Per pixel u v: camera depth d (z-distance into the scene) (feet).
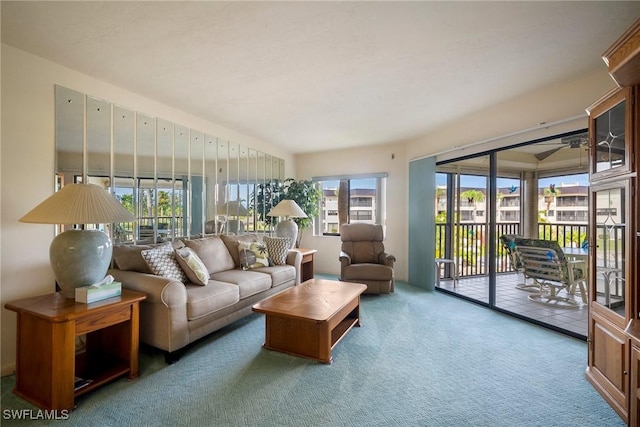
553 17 5.82
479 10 5.57
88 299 6.04
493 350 7.94
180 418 5.26
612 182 5.82
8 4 5.32
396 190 16.56
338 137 15.06
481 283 15.79
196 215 11.79
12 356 6.72
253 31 6.23
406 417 5.32
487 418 5.31
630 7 5.53
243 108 10.89
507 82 8.81
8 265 6.66
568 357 7.58
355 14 5.68
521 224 15.43
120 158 9.07
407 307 11.58
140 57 7.29
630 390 4.88
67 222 5.78
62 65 7.62
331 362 7.26
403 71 8.06
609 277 5.95
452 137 13.14
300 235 18.26
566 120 8.70
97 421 5.18
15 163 6.79
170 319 7.07
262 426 5.07
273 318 7.90
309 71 8.04
